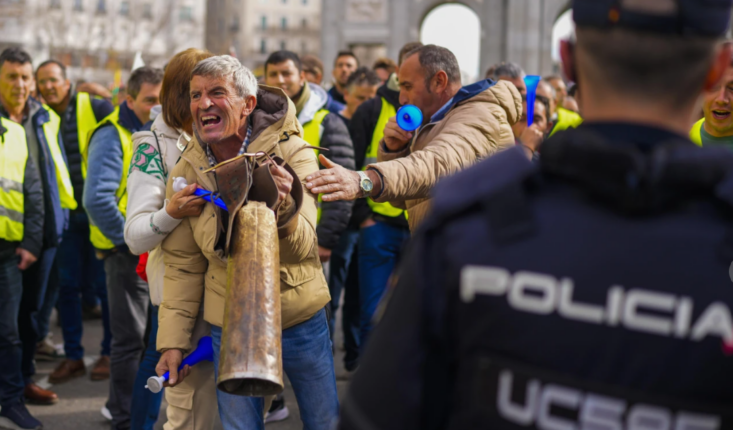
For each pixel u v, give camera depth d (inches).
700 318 37.5
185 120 111.6
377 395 43.2
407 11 989.8
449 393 43.4
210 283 102.7
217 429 131.7
